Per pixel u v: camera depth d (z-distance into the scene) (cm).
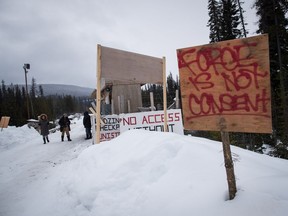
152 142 443
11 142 1689
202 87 267
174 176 335
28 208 458
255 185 266
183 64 278
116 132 802
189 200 279
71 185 474
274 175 299
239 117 247
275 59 2008
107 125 793
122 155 449
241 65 246
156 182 339
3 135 1758
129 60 621
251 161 366
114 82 1312
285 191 248
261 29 1969
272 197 235
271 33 1828
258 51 238
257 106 238
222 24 2695
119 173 391
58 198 460
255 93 239
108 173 405
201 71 268
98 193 370
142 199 319
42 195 511
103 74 571
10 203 501
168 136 457
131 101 1373
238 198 247
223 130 255
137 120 791
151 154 401
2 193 574
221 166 334
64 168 696
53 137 1770
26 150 1238
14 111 4653
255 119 239
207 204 260
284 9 1775
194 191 292
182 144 409
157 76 682
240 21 2548
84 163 514
